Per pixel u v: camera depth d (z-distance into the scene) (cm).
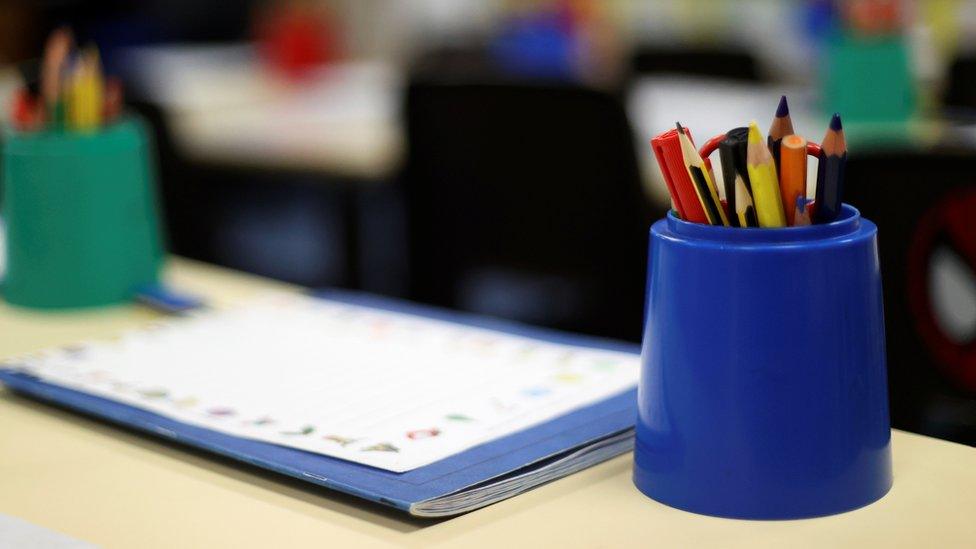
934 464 75
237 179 301
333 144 260
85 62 118
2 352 103
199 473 76
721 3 392
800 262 66
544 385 87
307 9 391
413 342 98
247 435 78
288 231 318
